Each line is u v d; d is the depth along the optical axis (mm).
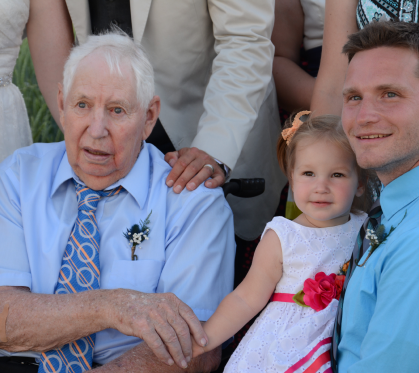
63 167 2035
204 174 2090
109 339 1844
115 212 1997
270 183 2869
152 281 1911
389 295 1206
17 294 1755
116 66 1882
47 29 2578
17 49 2584
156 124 2564
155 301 1678
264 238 1802
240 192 2234
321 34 2877
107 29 2473
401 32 1309
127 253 1939
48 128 4188
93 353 1846
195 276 1898
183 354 1674
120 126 1905
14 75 4602
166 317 1655
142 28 2414
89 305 1683
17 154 2084
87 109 1887
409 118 1286
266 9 2463
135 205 2008
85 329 1697
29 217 1929
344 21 2160
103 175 1960
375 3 1931
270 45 2510
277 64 2922
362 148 1350
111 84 1867
